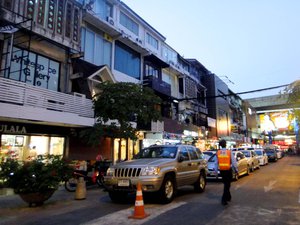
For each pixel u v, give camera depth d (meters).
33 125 13.99
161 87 25.66
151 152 10.05
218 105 42.91
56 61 15.91
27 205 8.50
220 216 6.78
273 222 6.24
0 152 12.60
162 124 24.33
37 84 14.60
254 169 21.84
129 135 13.31
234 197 9.52
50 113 13.09
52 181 8.34
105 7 21.34
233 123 52.12
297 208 7.70
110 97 13.09
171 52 32.03
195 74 39.47
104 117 13.48
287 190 11.12
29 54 14.35
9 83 11.70
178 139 27.00
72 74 16.58
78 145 16.72
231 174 8.44
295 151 74.62
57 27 15.16
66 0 15.85
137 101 13.12
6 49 13.16
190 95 34.06
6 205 8.52
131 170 8.27
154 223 6.14
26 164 8.37
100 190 11.70
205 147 34.25
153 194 8.30
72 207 8.13
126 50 22.94
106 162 12.98
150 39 27.70
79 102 15.00
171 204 8.30
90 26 19.12
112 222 6.28
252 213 7.10
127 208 7.82
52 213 7.36
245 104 64.06
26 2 13.50
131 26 24.58
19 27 12.88
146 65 25.89
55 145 15.36
